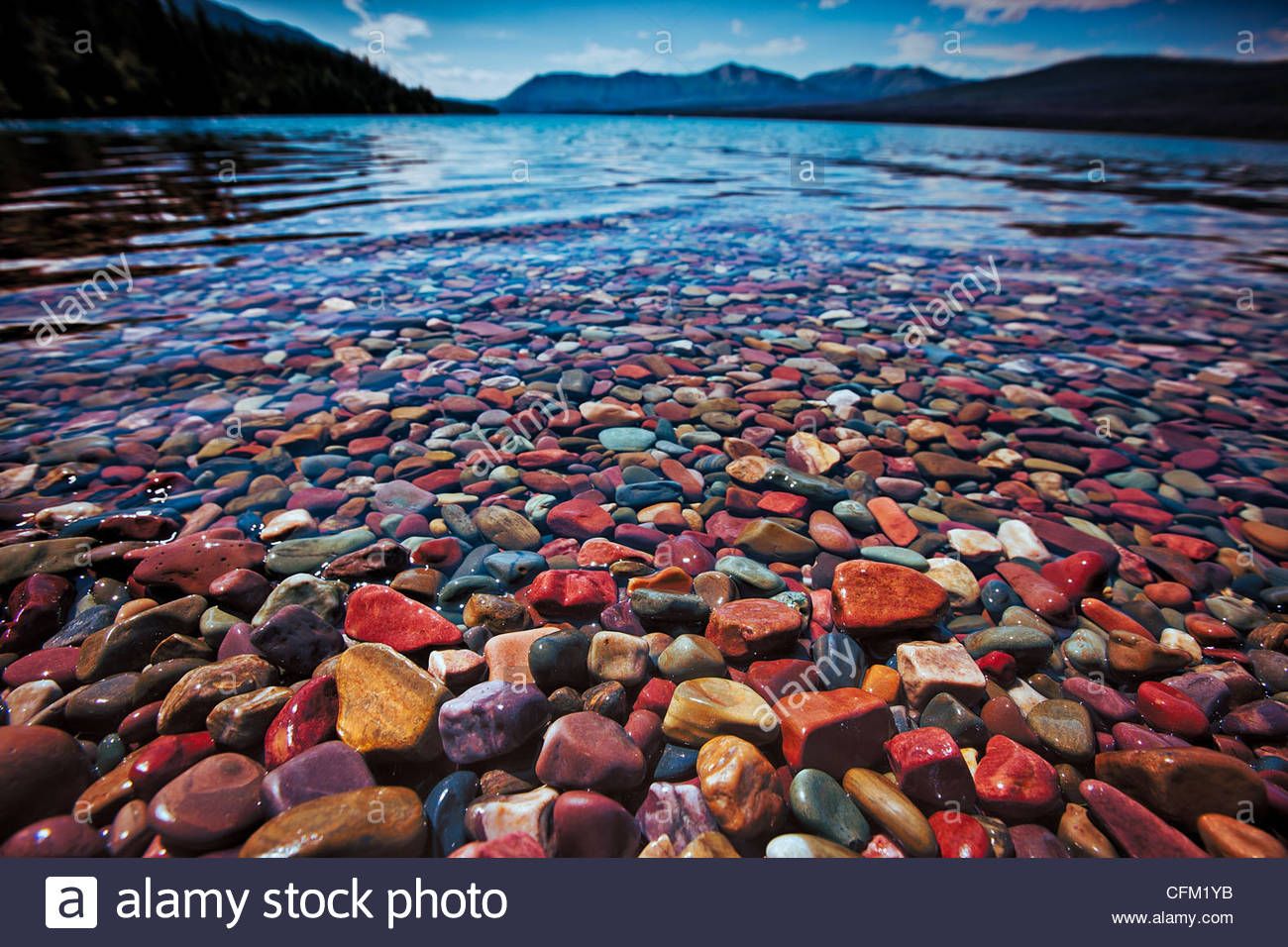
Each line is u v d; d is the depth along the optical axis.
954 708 1.71
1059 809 1.56
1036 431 3.24
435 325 4.35
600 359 3.88
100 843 1.38
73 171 9.93
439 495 2.56
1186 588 2.23
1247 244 7.16
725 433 3.11
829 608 2.08
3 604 1.95
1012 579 2.25
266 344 3.98
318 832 1.37
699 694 1.69
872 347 4.23
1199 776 1.53
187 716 1.59
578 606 1.99
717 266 6.00
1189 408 3.52
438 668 1.75
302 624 1.80
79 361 3.67
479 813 1.44
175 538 2.25
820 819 1.47
